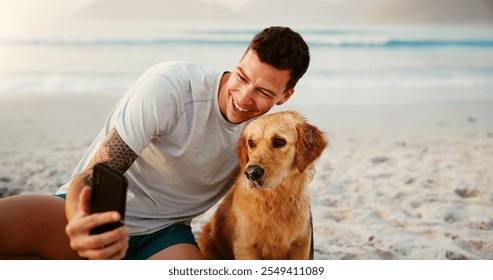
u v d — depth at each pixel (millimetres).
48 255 2180
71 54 14797
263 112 2230
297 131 2498
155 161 2260
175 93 2152
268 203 2441
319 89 11055
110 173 1618
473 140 6645
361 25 22719
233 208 2541
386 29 21750
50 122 7449
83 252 1627
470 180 4906
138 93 2125
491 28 21922
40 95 9711
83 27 19844
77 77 11727
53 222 2131
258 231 2480
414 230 3748
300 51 2123
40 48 15562
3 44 15875
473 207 4188
